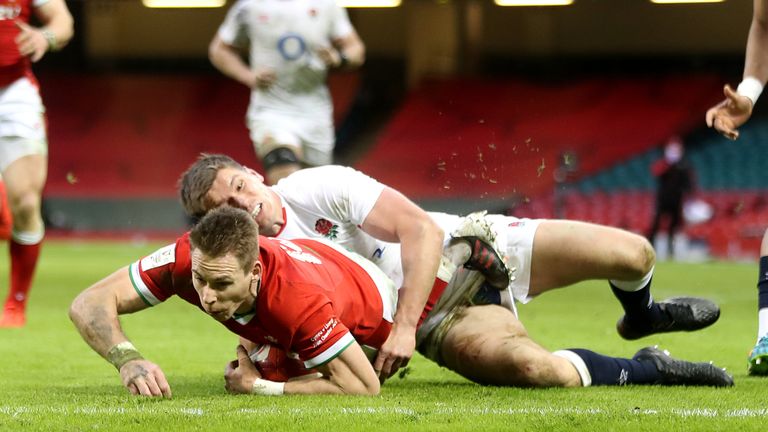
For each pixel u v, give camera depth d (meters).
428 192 107.31
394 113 114.31
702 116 107.31
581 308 34.41
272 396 14.26
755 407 13.39
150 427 11.71
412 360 20.44
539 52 112.00
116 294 14.59
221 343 23.86
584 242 17.14
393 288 15.47
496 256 16.22
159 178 112.88
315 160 36.19
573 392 14.88
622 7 108.25
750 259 78.69
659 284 46.59
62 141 115.06
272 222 15.79
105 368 18.98
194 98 118.94
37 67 118.88
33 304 33.88
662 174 74.56
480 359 15.57
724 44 107.94
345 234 16.22
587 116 109.94
